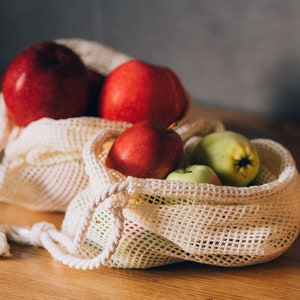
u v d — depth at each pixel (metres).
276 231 0.63
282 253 0.66
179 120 0.76
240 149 0.66
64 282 0.63
